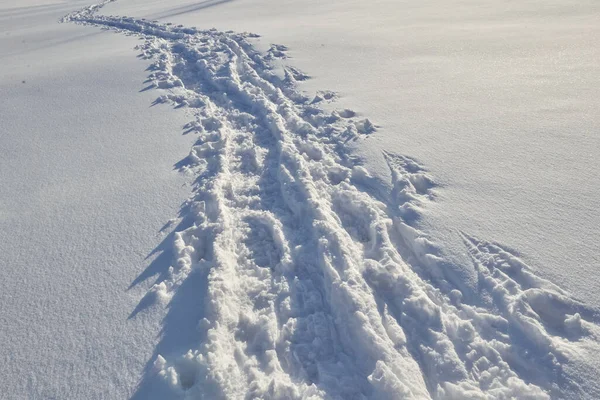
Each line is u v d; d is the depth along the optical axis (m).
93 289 3.47
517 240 3.42
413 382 2.58
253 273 3.57
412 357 2.77
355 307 3.03
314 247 3.75
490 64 7.45
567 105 5.62
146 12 17.25
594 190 3.90
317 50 9.22
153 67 9.14
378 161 4.79
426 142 5.06
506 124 5.28
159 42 11.41
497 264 3.25
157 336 3.01
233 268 3.57
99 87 8.28
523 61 7.42
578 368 2.52
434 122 5.54
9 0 25.59
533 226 3.54
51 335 3.09
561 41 8.23
